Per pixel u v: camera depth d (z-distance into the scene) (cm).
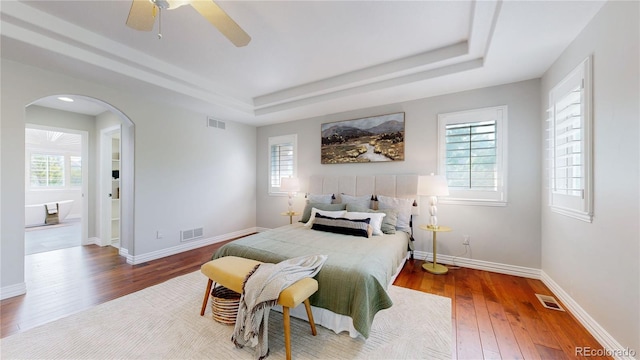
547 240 265
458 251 327
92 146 447
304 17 214
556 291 242
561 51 227
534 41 212
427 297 239
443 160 335
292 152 482
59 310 214
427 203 347
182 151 395
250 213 523
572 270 213
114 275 295
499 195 304
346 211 342
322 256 200
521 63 251
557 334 183
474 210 318
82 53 239
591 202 184
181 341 173
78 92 283
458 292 250
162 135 368
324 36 243
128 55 263
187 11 207
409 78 299
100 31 235
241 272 189
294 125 479
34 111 388
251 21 219
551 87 254
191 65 304
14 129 241
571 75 210
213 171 446
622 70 153
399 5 199
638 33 139
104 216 431
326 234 294
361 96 343
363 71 315
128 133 352
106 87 306
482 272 304
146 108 348
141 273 302
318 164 448
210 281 206
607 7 165
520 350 166
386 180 370
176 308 218
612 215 163
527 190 289
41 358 156
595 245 180
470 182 319
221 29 178
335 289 179
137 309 216
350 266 187
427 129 347
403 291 252
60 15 211
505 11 177
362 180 389
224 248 249
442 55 264
